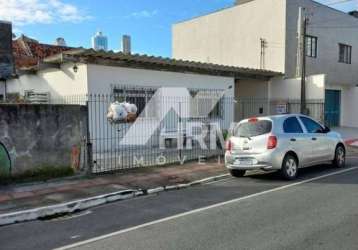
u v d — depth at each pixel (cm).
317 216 650
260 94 2352
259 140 1005
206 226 622
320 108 2100
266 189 902
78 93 1485
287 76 2322
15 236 624
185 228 618
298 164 1042
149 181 1014
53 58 1459
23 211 738
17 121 980
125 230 626
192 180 1037
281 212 685
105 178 1046
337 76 2730
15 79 1959
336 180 980
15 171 984
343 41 2780
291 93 2219
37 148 1012
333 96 2797
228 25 2677
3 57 1970
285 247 511
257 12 2469
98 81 1466
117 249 535
